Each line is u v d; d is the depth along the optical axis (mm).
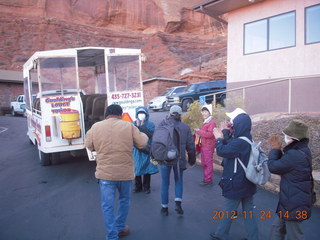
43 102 7117
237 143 3684
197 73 33031
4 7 61781
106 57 7375
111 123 3922
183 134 4723
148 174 5984
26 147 11648
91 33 63938
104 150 3830
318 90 11000
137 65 7617
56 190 6359
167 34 63219
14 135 15164
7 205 5582
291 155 3189
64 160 9016
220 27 71062
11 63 51656
